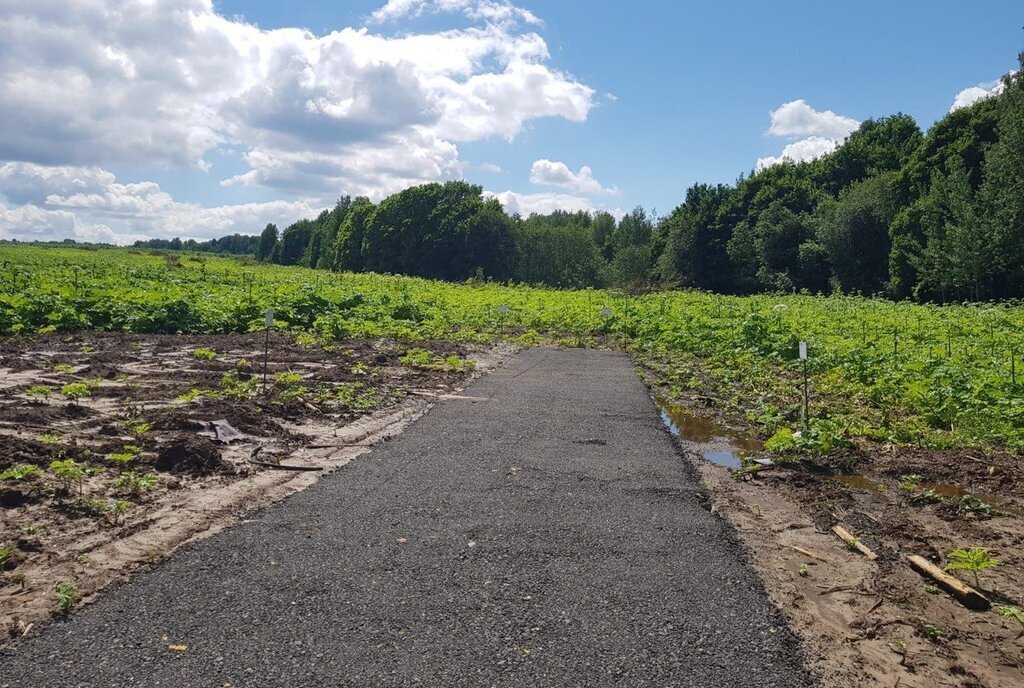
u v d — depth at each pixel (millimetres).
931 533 5625
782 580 4539
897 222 44562
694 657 3529
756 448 8398
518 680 3273
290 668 3330
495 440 8008
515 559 4633
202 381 11117
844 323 21406
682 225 64375
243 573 4336
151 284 24484
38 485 5730
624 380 13000
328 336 17797
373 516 5387
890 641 3885
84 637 3588
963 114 45719
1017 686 3537
